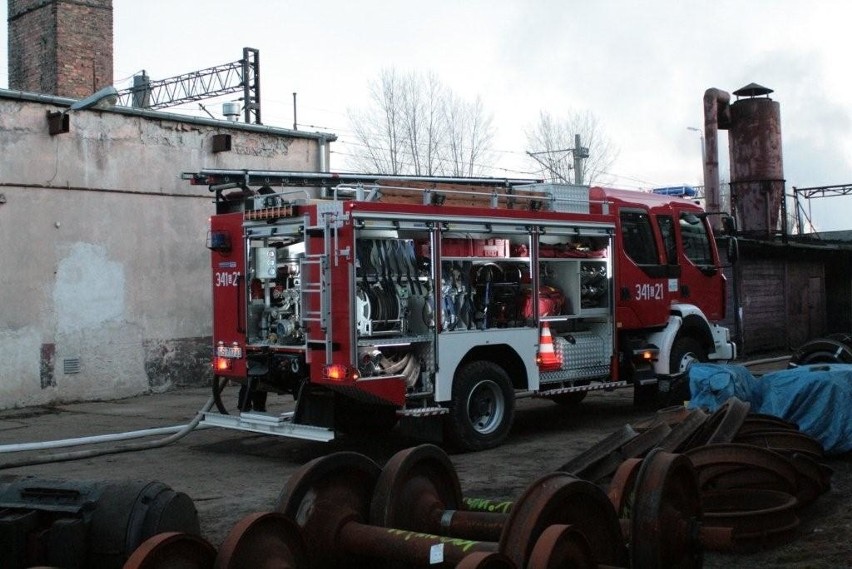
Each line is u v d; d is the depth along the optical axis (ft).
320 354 30.14
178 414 44.73
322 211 30.01
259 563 13.02
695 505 16.65
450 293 32.32
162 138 53.57
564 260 36.27
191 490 27.63
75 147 49.78
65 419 43.47
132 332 52.13
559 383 36.55
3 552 14.85
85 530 15.01
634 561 15.42
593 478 24.23
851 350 41.96
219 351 33.96
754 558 20.08
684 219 42.47
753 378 32.42
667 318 40.45
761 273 74.02
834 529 22.31
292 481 14.79
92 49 76.23
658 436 24.70
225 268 33.86
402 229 30.76
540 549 13.16
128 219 52.08
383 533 14.69
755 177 83.51
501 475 28.86
